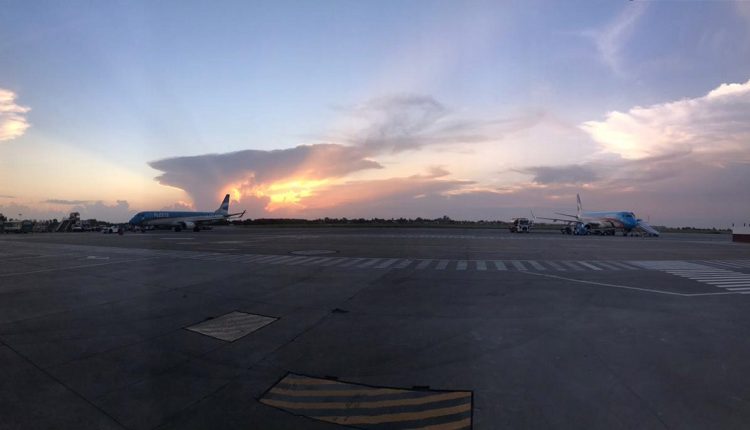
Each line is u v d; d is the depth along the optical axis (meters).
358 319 8.02
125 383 5.04
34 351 6.23
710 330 7.16
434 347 6.31
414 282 12.41
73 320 8.04
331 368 5.50
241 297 10.16
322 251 23.86
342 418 4.14
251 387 4.91
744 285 12.16
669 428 3.81
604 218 58.41
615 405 4.29
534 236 50.94
